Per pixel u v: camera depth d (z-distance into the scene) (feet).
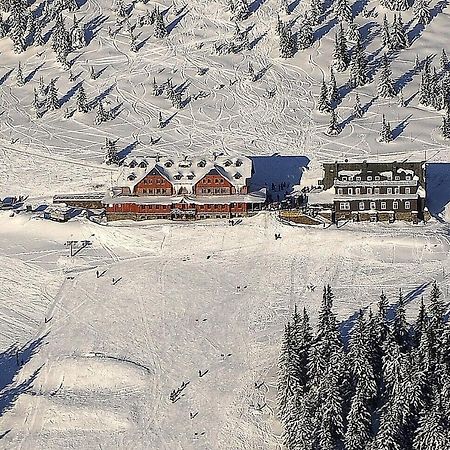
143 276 382.63
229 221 417.49
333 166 431.84
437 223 412.98
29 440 293.43
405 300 350.43
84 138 536.42
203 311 356.38
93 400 309.63
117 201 429.38
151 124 551.59
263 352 329.31
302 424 269.23
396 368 278.05
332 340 288.51
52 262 397.19
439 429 262.06
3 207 449.48
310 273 378.12
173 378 319.06
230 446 287.89
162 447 288.71
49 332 348.38
